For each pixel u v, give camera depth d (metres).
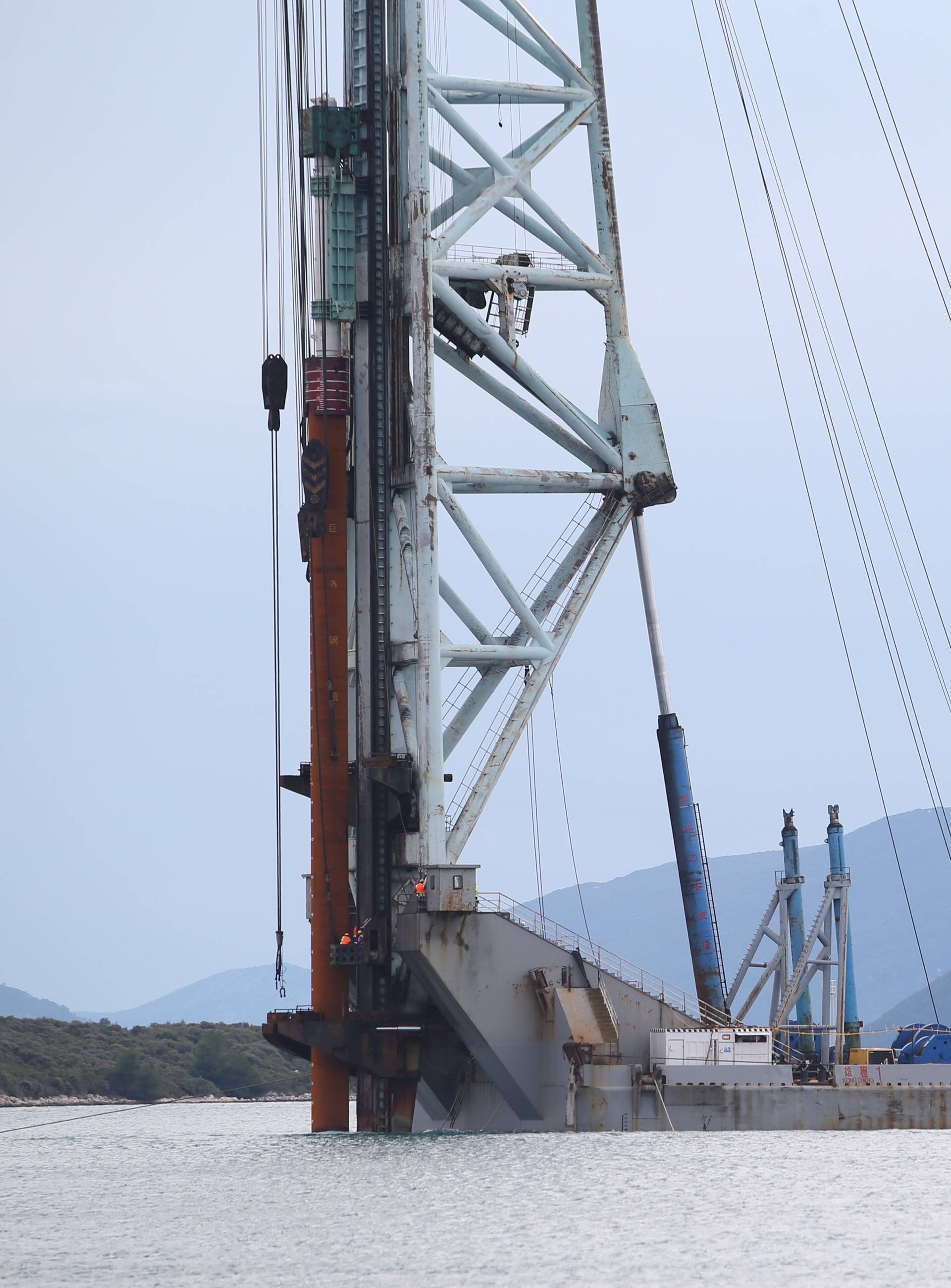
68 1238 184.38
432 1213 190.62
